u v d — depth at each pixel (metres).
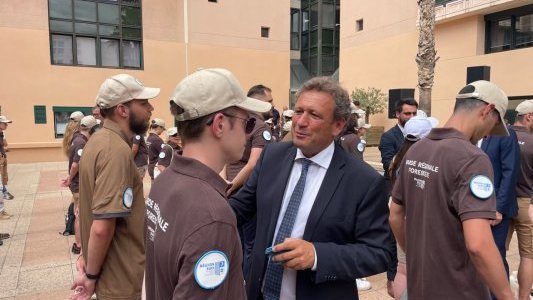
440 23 15.37
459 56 14.84
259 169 2.13
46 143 15.98
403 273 2.64
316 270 1.67
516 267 4.52
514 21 13.41
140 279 2.31
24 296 4.04
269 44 20.72
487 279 1.79
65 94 16.34
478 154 1.89
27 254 5.25
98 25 16.92
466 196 1.83
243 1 19.94
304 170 1.93
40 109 15.95
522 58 12.77
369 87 19.00
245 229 2.39
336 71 25.12
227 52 19.73
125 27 17.48
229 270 1.20
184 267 1.15
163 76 18.33
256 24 20.34
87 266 2.22
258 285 1.93
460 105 2.16
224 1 19.48
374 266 1.74
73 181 5.29
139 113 2.39
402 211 2.35
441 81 15.56
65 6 16.27
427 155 2.09
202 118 1.32
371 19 18.89
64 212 7.57
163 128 7.92
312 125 1.80
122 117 2.34
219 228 1.18
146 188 9.22
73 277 4.50
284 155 2.05
